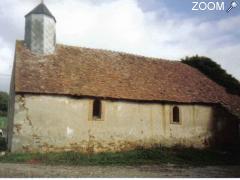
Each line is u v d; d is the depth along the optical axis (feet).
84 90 64.69
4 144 80.33
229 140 80.48
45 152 59.93
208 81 89.45
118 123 67.31
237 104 85.51
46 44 70.90
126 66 78.23
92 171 45.21
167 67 86.07
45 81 63.00
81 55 75.61
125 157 59.26
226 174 47.14
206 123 78.18
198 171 49.37
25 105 59.57
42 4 73.61
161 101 72.38
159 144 71.00
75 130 63.10
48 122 60.95
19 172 41.70
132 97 68.59
